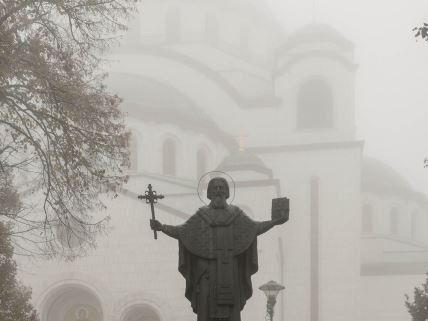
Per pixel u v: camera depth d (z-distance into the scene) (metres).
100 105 29.22
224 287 12.45
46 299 56.41
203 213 12.80
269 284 35.44
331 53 73.06
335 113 72.56
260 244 58.44
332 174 70.12
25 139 28.61
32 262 53.91
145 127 63.66
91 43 29.16
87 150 28.92
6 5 26.64
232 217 12.75
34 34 27.98
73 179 28.69
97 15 29.47
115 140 29.00
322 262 68.81
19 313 34.69
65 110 27.69
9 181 34.59
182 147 65.00
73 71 28.86
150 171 63.31
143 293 56.38
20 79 27.52
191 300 12.77
